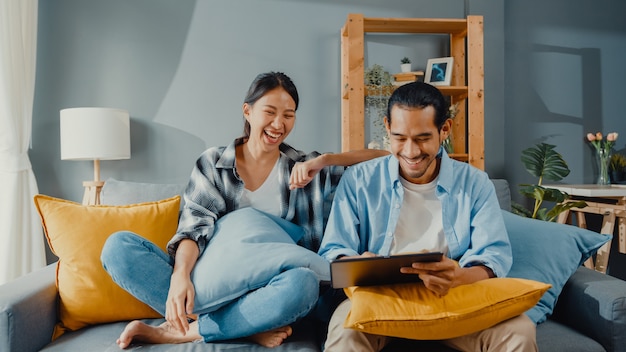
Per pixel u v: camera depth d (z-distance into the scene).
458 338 1.12
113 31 3.24
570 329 1.29
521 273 1.32
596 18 3.43
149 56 3.27
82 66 3.22
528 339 1.03
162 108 3.29
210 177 1.54
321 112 3.38
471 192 1.35
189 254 1.31
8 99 2.66
